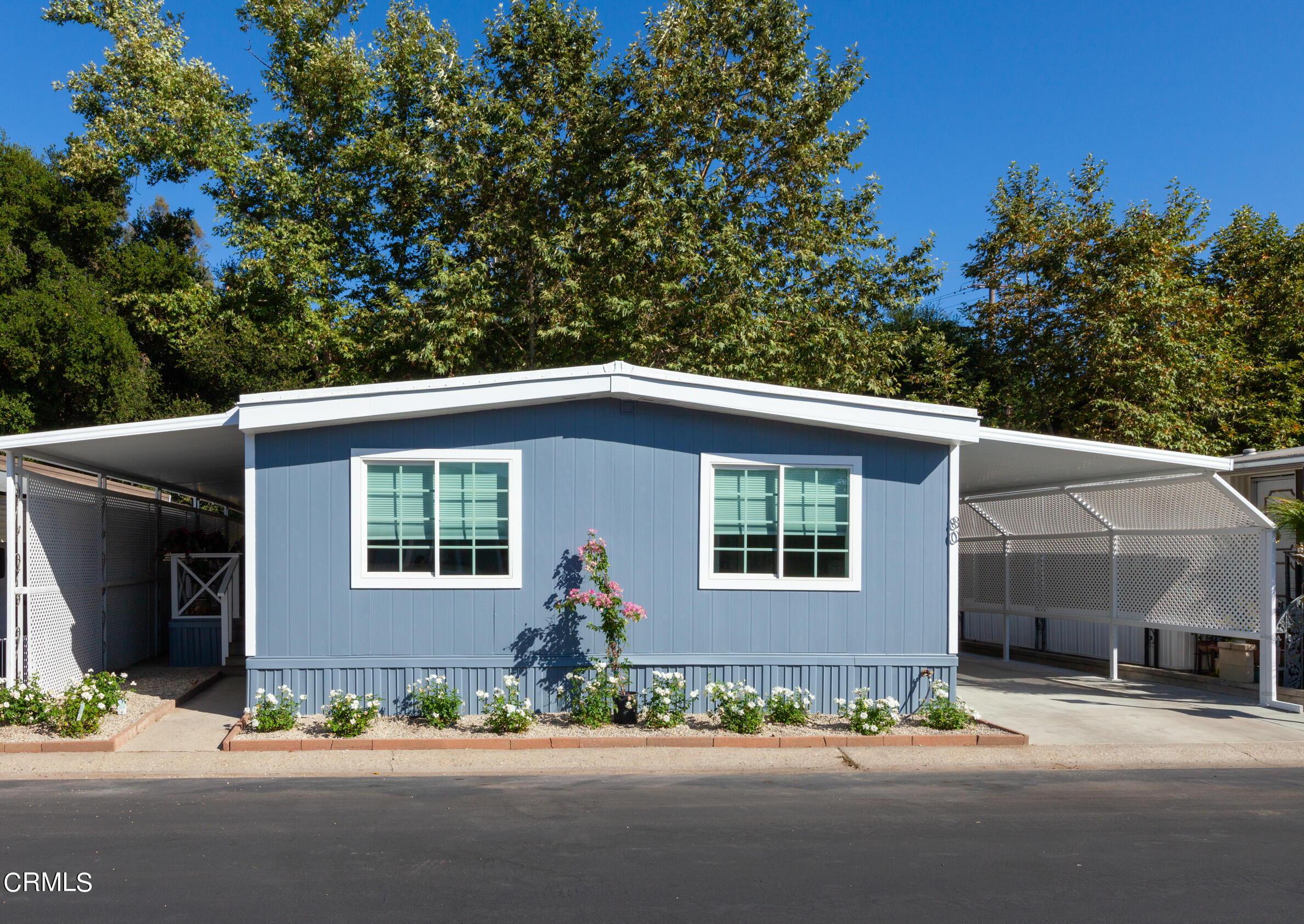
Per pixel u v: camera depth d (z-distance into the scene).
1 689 8.38
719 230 18.19
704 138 18.89
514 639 8.75
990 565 15.17
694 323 17.36
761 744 7.97
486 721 8.43
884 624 9.12
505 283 19.44
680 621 8.91
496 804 6.17
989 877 4.83
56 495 9.92
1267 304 22.47
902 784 6.86
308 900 4.42
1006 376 20.20
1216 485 10.36
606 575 8.73
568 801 6.29
